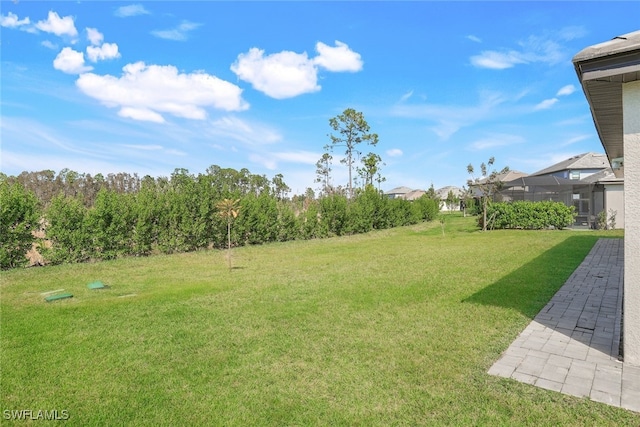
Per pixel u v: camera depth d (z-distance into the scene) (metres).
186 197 15.04
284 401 3.13
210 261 12.32
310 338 4.64
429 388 3.30
